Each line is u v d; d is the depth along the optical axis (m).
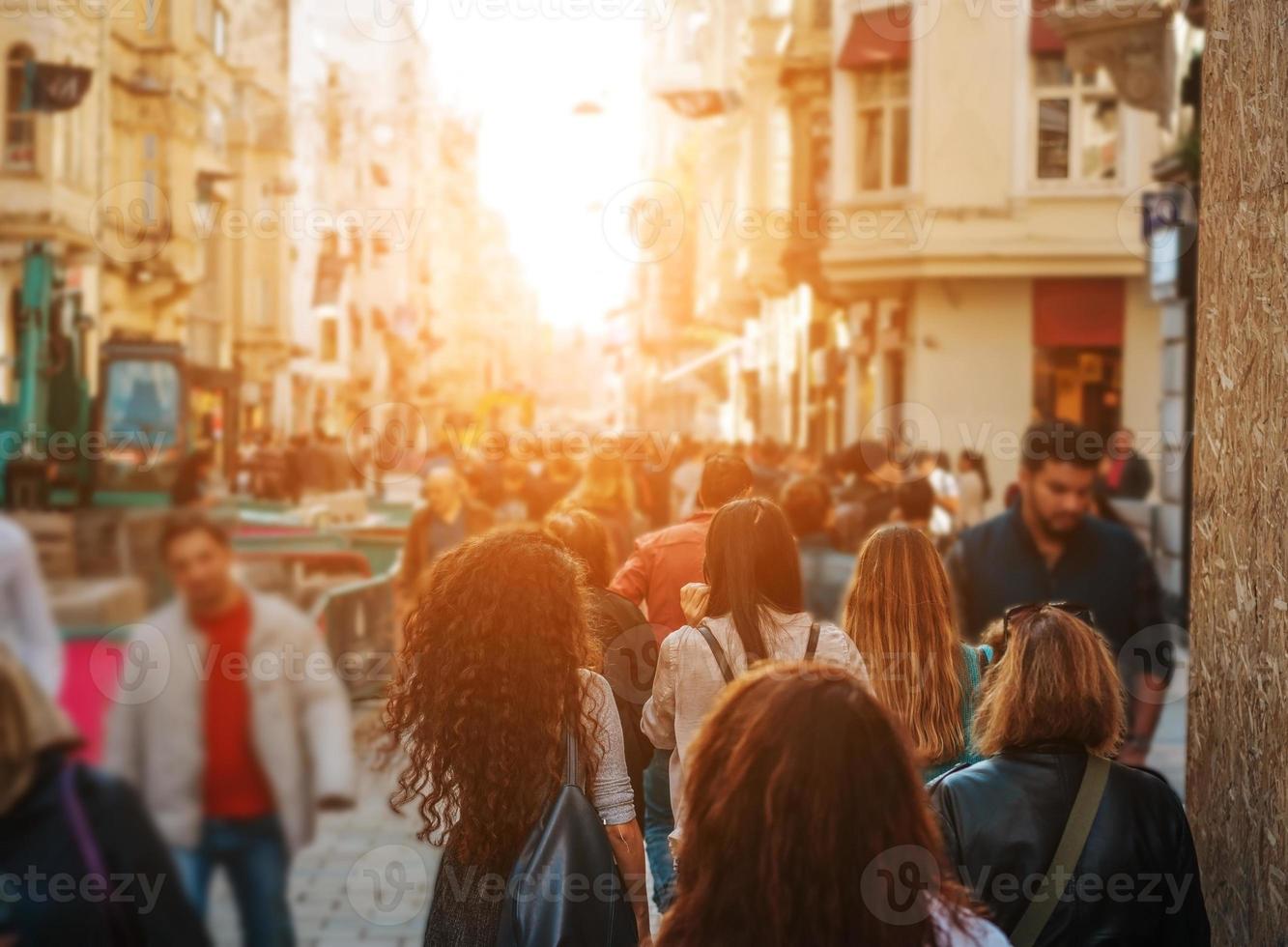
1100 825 3.10
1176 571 14.40
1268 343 3.50
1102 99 21.70
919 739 3.87
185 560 3.76
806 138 24.98
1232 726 3.72
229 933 3.61
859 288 23.05
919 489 8.95
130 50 25.25
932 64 21.75
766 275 27.56
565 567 3.27
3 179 20.20
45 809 3.01
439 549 9.56
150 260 25.22
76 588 4.41
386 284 68.81
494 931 3.11
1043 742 3.18
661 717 4.04
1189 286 15.05
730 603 4.00
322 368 55.69
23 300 14.25
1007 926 3.08
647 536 5.45
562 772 3.16
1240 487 3.68
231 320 33.09
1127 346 22.08
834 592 8.26
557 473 15.30
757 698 2.13
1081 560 5.32
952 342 22.31
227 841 3.65
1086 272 21.73
